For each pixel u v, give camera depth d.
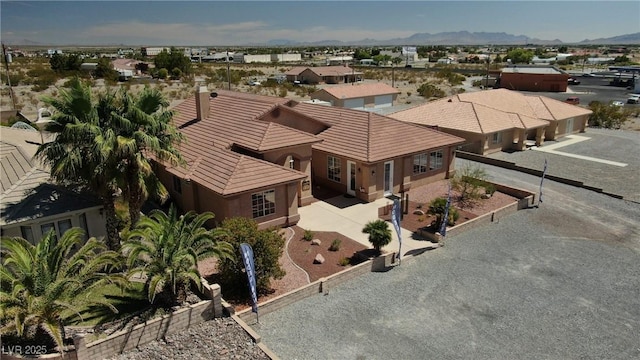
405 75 117.00
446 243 22.17
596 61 167.25
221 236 17.03
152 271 14.48
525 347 14.69
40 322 12.70
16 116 48.16
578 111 48.28
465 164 37.50
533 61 156.12
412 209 26.39
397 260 20.14
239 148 26.08
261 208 22.80
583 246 21.98
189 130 30.12
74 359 12.72
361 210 26.02
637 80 85.81
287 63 176.38
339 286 18.20
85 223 19.09
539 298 17.45
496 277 18.98
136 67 124.25
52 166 17.38
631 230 23.95
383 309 16.64
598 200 28.53
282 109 29.34
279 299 16.50
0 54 120.94
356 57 185.62
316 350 14.41
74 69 107.62
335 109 32.97
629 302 17.25
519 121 41.84
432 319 16.08
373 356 14.17
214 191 21.58
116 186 17.86
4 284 12.87
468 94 48.44
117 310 14.54
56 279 13.14
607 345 14.79
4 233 17.39
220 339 14.27
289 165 26.17
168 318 14.27
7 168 20.06
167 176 26.53
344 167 28.27
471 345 14.75
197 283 14.67
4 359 12.16
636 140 45.34
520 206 26.70
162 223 16.17
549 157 38.97
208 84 92.06
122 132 17.83
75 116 17.03
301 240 22.19
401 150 28.12
